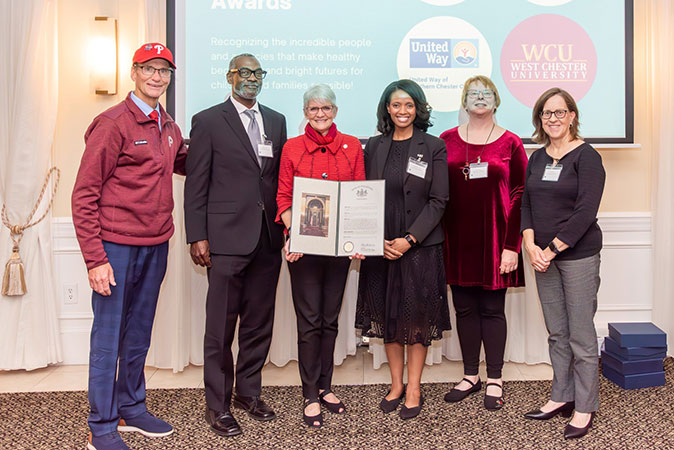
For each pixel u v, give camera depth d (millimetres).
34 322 3020
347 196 2232
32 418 2389
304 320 2316
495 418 2346
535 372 2984
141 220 2066
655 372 2693
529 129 3115
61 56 3104
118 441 2076
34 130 2977
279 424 2311
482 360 3156
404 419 2344
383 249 2227
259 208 2260
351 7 3064
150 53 2057
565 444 2086
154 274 2195
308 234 2193
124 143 2018
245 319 2404
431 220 2283
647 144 3215
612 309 3244
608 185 3225
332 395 2475
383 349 3109
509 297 3127
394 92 2340
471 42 3078
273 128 2355
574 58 3102
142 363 2271
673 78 3098
